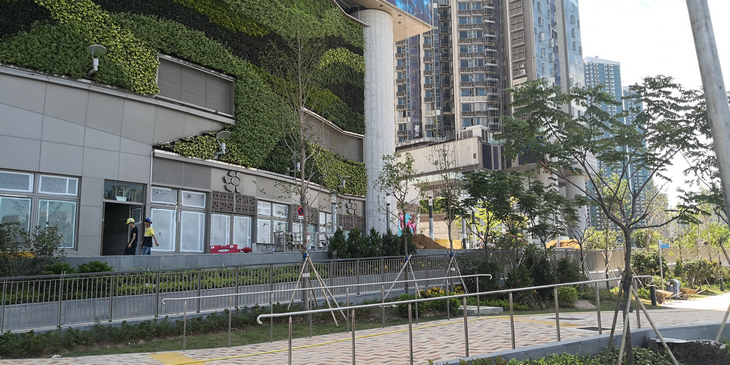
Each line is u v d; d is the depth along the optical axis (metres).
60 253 16.53
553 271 25.47
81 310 12.45
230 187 24.84
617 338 10.52
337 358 9.77
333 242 23.73
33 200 18.28
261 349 11.28
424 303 16.75
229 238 24.86
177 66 23.33
